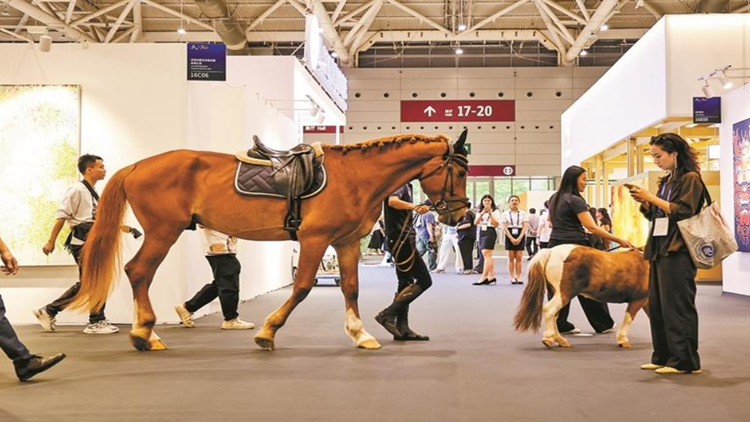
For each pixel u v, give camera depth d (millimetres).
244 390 4027
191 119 7676
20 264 7262
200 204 5461
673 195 4496
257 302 9531
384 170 5422
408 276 6066
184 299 7391
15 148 7352
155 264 5492
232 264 6895
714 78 11891
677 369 4508
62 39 22297
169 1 21578
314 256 5367
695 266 4504
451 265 19969
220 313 8391
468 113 29797
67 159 7352
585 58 29703
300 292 5422
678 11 21375
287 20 23766
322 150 5492
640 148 15812
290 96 14445
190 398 3830
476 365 4812
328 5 21766
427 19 22109
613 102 16406
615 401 3754
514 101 29672
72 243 6660
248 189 5371
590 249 5559
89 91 7453
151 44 7445
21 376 4273
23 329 6891
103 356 5215
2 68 7430
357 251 5680
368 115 29891
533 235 21156
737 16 12555
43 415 3480
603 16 19969
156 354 5301
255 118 10289
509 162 29750
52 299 7312
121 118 7457
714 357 5148
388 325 6043
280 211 5355
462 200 5492
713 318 7711
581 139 20141
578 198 6133
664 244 4504
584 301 6426
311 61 16516
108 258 5457
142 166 5559
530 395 3900
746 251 10672
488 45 29922
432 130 29844
